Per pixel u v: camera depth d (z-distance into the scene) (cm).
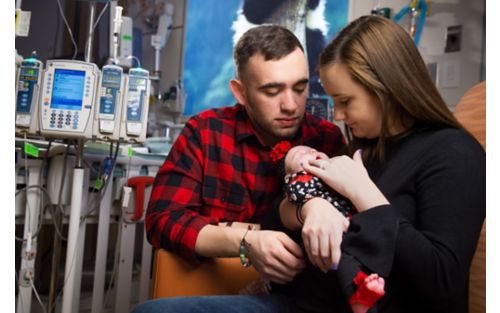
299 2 282
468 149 90
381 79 96
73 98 172
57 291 233
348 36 101
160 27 326
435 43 233
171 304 97
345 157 100
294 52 133
